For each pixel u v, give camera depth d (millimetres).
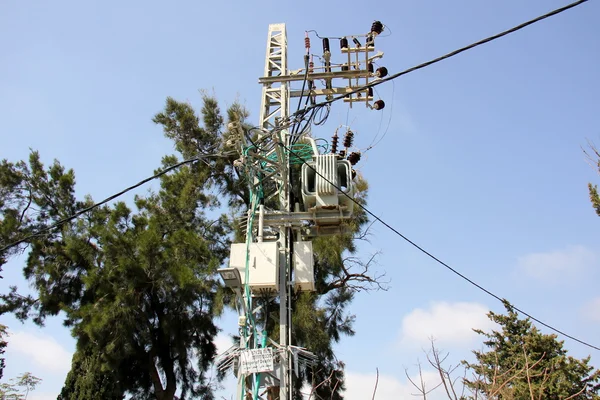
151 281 16453
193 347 17891
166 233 17797
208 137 18094
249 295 8484
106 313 15336
